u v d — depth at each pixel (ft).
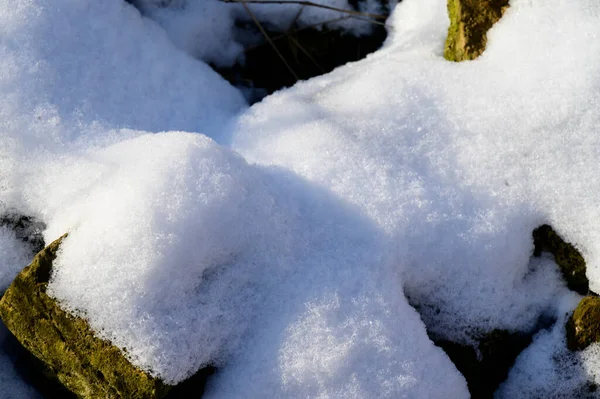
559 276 6.30
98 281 5.88
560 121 6.31
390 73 6.54
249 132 6.48
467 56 6.56
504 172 6.29
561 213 6.25
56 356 5.95
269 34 7.02
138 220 5.91
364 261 6.07
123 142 6.24
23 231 6.20
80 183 6.15
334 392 5.89
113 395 5.90
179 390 5.92
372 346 5.94
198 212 5.95
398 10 6.93
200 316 5.92
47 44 6.37
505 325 6.24
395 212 6.15
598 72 6.31
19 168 6.21
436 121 6.39
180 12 6.84
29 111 6.27
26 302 5.96
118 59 6.51
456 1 6.63
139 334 5.85
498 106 6.39
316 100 6.57
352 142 6.33
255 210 6.04
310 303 5.97
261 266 6.03
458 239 6.18
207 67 6.79
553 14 6.45
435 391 5.99
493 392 6.25
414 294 6.21
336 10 6.95
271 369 5.91
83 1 6.48
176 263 5.90
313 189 6.18
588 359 6.15
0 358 6.17
